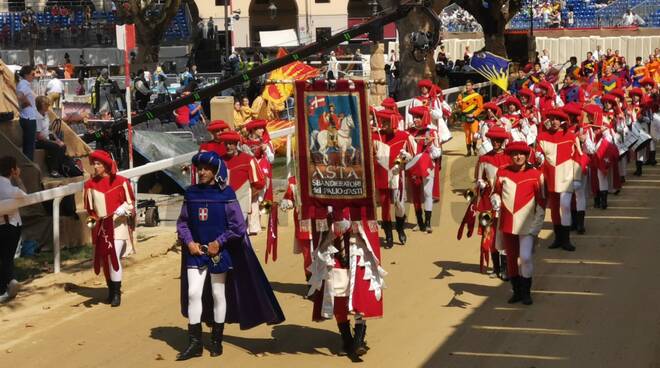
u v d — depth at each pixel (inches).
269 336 378.6
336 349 360.2
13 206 432.8
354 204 341.4
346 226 340.2
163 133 776.3
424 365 337.7
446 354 349.1
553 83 1126.4
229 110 682.8
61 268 493.7
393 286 447.5
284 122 853.8
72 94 1171.9
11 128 589.9
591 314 398.3
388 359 345.4
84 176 586.2
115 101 965.2
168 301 427.5
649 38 1921.8
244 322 351.6
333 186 343.0
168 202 671.8
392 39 1839.3
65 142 631.2
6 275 434.3
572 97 824.9
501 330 378.0
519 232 407.5
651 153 839.7
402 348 357.4
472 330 378.3
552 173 514.0
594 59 1609.3
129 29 555.2
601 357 344.2
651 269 472.1
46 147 585.6
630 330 375.2
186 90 935.7
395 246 532.1
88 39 1648.6
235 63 1107.9
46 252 533.3
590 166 620.4
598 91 853.2
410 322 390.0
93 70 1544.0
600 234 556.7
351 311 335.0
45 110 591.2
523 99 652.1
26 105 574.2
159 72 1161.4
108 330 386.3
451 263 491.2
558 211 517.7
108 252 415.2
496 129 443.2
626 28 1963.6
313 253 347.3
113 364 344.2
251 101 1047.6
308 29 1871.3
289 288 447.5
